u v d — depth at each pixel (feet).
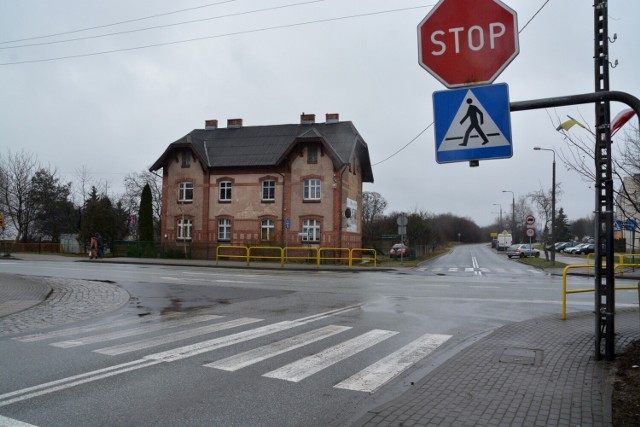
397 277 69.72
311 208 111.14
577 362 21.40
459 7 15.89
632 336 26.20
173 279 62.28
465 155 15.57
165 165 125.08
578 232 309.63
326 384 18.71
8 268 80.28
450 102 15.81
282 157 111.86
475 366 20.90
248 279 63.41
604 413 14.84
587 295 47.93
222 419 15.08
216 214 119.03
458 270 92.84
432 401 16.33
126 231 203.72
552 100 15.85
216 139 128.77
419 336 27.94
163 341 26.05
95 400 16.65
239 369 20.67
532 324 31.17
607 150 20.44
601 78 20.22
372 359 22.58
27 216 178.70
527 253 161.07
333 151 109.50
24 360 21.89
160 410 15.79
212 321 32.42
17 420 14.82
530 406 15.71
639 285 22.50
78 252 157.28
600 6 20.11
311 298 44.70
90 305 39.32
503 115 15.38
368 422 14.46
